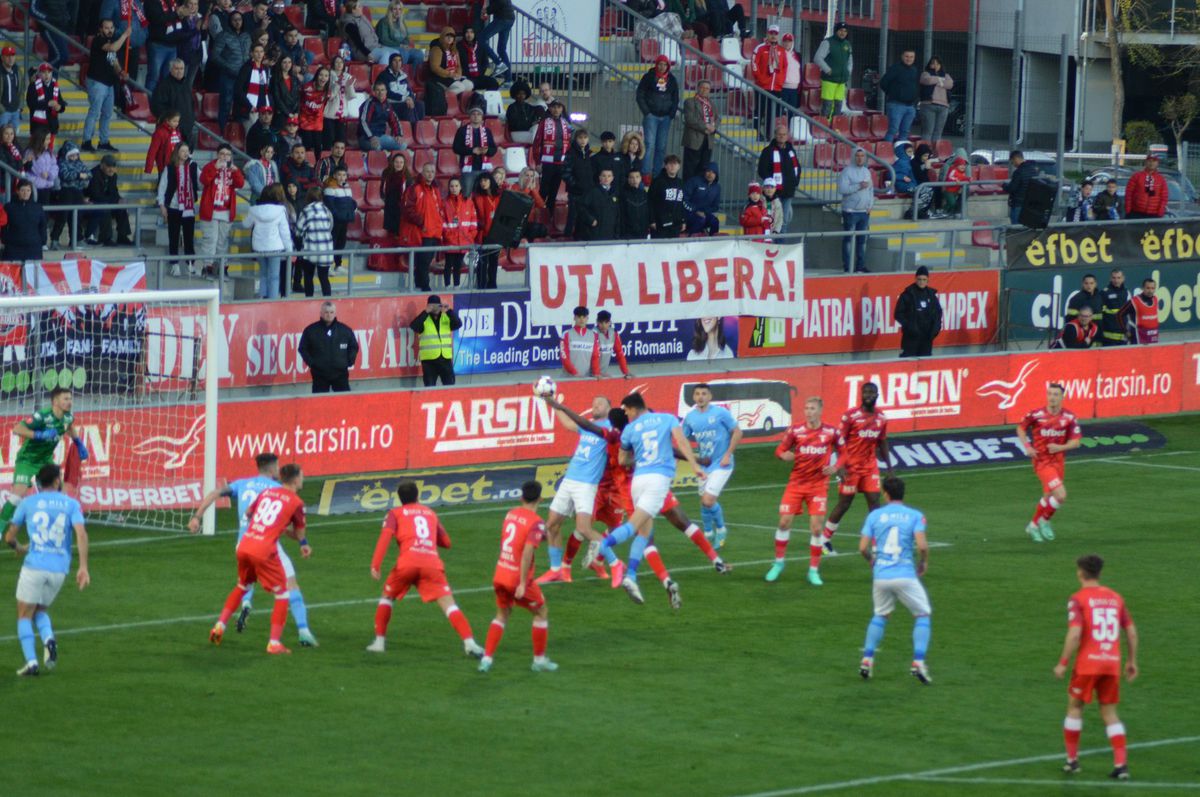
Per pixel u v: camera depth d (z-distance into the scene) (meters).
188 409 40.69
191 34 55.34
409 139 59.91
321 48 61.75
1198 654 30.45
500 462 44.50
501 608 28.20
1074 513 42.84
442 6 66.44
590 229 55.66
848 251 61.41
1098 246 61.38
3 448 39.19
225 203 50.53
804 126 67.50
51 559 27.27
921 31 94.94
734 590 34.66
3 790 22.05
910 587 27.95
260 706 26.17
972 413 50.97
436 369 49.81
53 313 41.22
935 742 25.28
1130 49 98.12
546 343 52.62
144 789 22.27
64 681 27.19
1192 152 92.31
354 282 53.78
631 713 26.34
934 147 72.38
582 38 67.62
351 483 41.31
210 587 33.72
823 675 28.70
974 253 64.81
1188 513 43.00
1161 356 54.50
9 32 56.91
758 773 23.64
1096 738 25.78
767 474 46.53
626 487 34.56
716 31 71.88
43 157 49.81
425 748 24.39
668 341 53.97
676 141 65.50
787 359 56.53
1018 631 31.75
